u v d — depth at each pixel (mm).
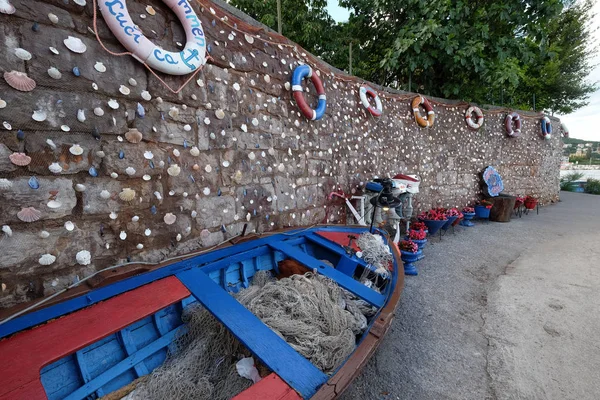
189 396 1354
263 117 2822
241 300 1817
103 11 1620
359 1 7293
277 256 2604
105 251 1738
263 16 7605
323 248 2984
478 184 7484
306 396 1091
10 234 1375
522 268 4051
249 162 2693
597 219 7426
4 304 1381
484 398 1806
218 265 2064
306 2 8484
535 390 1863
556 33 12164
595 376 1976
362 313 2188
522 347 2301
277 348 1316
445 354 2225
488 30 6168
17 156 1358
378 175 4957
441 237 5723
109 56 1678
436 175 6383
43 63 1432
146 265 1857
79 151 1561
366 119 4641
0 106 1303
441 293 3273
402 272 2344
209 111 2295
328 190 3916
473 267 4113
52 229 1518
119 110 1735
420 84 7594
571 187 15523
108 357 1424
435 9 5863
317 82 3445
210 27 2316
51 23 1458
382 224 3873
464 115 6914
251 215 2762
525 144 8695
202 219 2293
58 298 1447
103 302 1479
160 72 1926
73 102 1542
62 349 1165
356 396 1812
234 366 1514
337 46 8336
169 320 1728
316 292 1906
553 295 3188
